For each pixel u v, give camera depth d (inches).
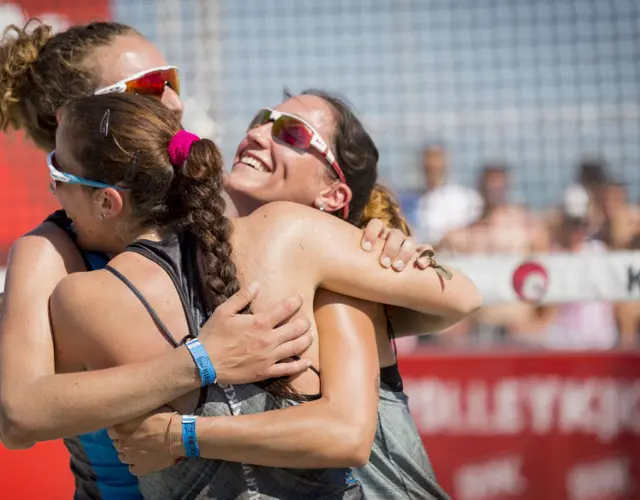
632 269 555.2
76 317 260.8
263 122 358.6
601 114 898.7
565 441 605.9
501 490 609.0
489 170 901.2
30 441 256.2
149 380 249.3
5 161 850.8
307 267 274.7
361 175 358.6
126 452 259.1
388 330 311.6
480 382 610.5
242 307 259.0
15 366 260.7
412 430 307.3
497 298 552.1
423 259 291.4
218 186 271.9
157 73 350.0
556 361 609.0
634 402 605.0
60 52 345.4
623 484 604.4
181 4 816.3
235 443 251.0
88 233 285.4
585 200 890.7
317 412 259.4
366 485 291.1
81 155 271.0
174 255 266.7
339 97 374.6
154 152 268.5
